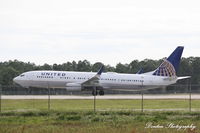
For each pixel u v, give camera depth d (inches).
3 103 4200.3
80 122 2566.4
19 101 4510.3
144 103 4367.6
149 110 3319.4
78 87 5954.7
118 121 2598.4
